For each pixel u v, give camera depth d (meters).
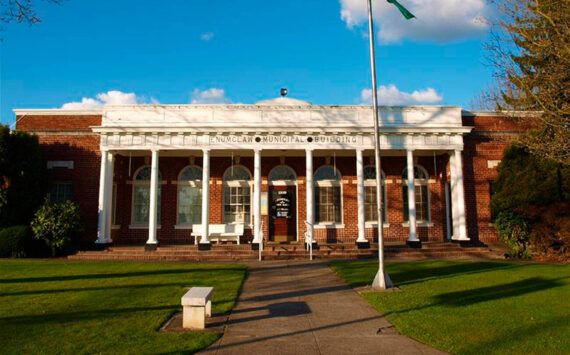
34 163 17.88
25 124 19.42
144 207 20.56
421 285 10.92
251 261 16.06
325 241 20.22
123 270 13.41
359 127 18.38
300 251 17.41
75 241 18.36
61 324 7.23
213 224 20.08
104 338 6.48
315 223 20.44
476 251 17.53
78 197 18.89
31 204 17.66
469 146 19.70
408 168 18.62
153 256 16.80
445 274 12.66
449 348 6.14
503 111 19.33
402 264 14.80
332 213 20.62
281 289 10.74
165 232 20.20
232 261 16.09
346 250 17.44
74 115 19.50
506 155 17.78
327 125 18.59
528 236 16.70
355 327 7.34
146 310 8.23
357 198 19.70
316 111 18.81
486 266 14.26
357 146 18.52
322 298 9.68
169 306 8.57
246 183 20.75
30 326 7.09
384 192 20.77
